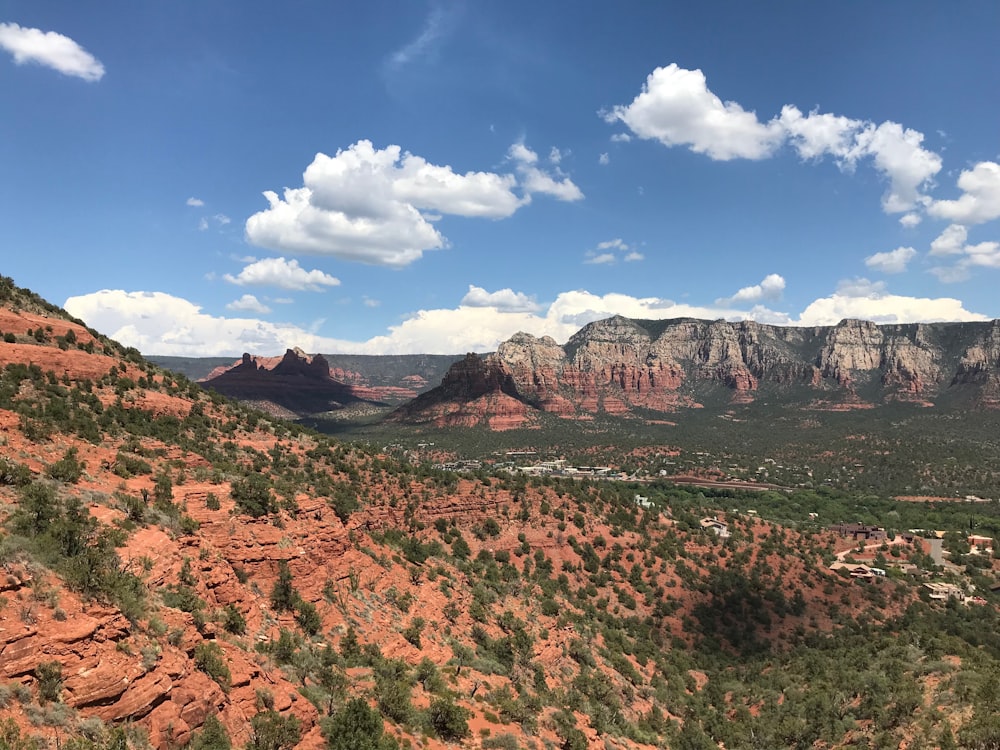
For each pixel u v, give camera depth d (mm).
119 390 73375
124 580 29859
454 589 73125
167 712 25609
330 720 34406
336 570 55688
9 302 76625
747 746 68812
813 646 98875
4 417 48062
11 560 25219
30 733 20312
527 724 49312
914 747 55812
